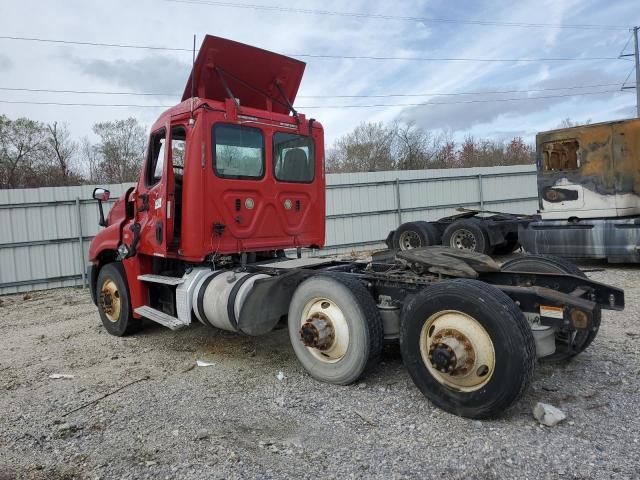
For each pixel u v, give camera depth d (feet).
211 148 16.33
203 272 16.69
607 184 29.55
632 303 21.48
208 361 16.48
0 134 95.35
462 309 10.77
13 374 16.39
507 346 10.12
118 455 10.33
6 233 39.34
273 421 11.57
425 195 53.16
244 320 14.37
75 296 35.42
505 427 10.53
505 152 116.98
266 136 17.89
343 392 12.99
